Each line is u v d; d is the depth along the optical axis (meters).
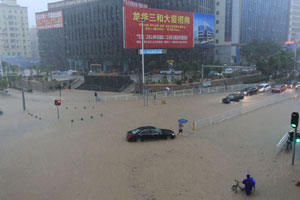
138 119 29.25
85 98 48.09
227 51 101.88
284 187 12.88
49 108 38.28
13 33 127.06
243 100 40.81
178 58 77.62
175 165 15.77
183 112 32.50
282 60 72.50
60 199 12.34
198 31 73.25
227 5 99.69
